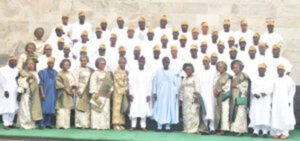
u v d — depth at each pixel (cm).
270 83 1512
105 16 1798
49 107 1516
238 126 1494
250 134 1527
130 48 1639
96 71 1537
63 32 1681
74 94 1546
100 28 1652
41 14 1812
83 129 1512
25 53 1584
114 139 1364
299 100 1712
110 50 1630
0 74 1502
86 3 1803
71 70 1608
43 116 1520
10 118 1508
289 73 1616
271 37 1658
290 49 1753
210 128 1517
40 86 1517
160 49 1586
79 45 1639
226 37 1662
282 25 1756
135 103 1534
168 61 1535
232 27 1770
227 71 1580
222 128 1498
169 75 1531
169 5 1784
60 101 1526
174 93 1526
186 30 1656
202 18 1777
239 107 1495
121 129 1528
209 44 1633
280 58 1579
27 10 1816
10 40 1817
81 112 1527
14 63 1523
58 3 1809
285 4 1755
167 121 1515
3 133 1416
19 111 1509
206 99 1523
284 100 1508
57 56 1625
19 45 1814
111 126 1563
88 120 1533
